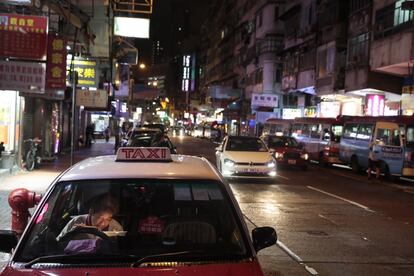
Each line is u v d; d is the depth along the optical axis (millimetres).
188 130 106625
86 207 4293
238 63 75438
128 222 4113
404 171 21766
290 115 47812
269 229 4160
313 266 7836
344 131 27312
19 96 18703
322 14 38094
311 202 14305
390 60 28000
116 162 4590
